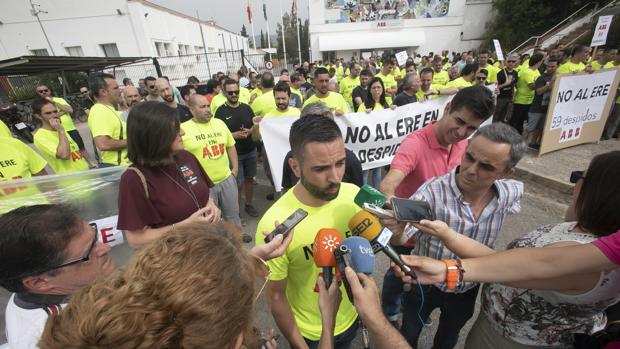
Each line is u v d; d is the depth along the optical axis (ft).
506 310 4.10
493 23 87.81
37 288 3.33
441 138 6.73
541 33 76.43
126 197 5.69
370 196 4.56
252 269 2.34
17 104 38.32
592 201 3.27
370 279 3.27
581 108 17.81
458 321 6.13
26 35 66.13
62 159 11.62
